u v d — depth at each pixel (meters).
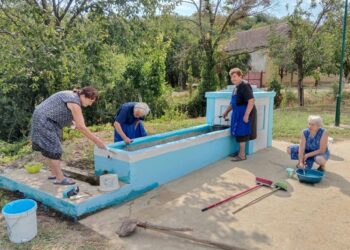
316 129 4.42
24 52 6.30
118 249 2.64
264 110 5.95
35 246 2.69
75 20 7.95
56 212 3.32
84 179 4.11
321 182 4.25
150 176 3.94
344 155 5.64
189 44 16.88
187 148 4.50
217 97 5.85
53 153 3.53
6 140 8.76
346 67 20.06
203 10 15.86
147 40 9.08
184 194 3.81
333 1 13.27
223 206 3.47
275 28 15.78
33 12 6.79
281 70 17.81
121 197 3.57
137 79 11.55
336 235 2.88
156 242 2.75
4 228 3.02
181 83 24.33
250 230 2.95
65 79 7.21
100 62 7.96
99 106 10.50
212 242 2.70
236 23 16.14
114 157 3.82
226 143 5.40
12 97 8.69
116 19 8.05
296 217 3.22
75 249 2.64
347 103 14.70
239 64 22.17
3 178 4.05
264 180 4.09
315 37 13.68
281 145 6.39
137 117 4.66
